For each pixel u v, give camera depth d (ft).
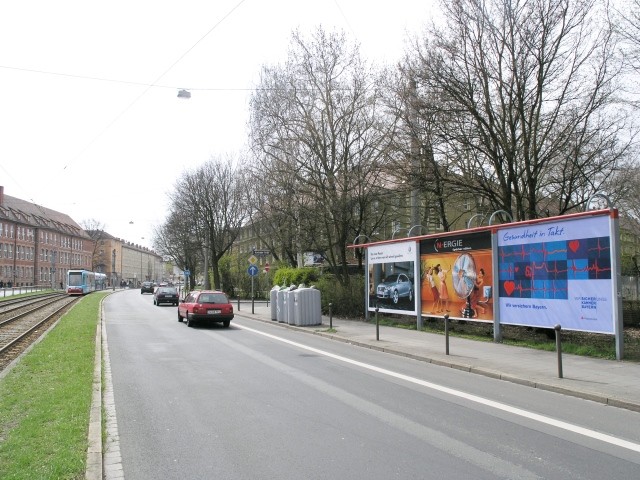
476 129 56.65
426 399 25.43
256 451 17.49
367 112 78.54
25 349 43.45
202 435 19.36
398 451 17.47
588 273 36.88
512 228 43.37
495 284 44.73
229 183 159.33
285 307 68.59
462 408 23.65
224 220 160.76
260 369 33.99
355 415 22.22
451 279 50.80
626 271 74.28
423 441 18.57
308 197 84.07
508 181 56.08
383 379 30.71
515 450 17.66
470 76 56.39
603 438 19.15
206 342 49.14
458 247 49.85
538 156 57.98
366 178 78.33
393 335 51.75
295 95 79.87
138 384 28.94
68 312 85.87
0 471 14.87
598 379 29.07
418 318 55.83
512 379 30.19
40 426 19.49
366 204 81.25
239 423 20.97
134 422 21.18
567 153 58.70
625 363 34.01
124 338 52.21
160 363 36.42
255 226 134.10
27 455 16.15
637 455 17.22
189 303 67.87
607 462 16.52
